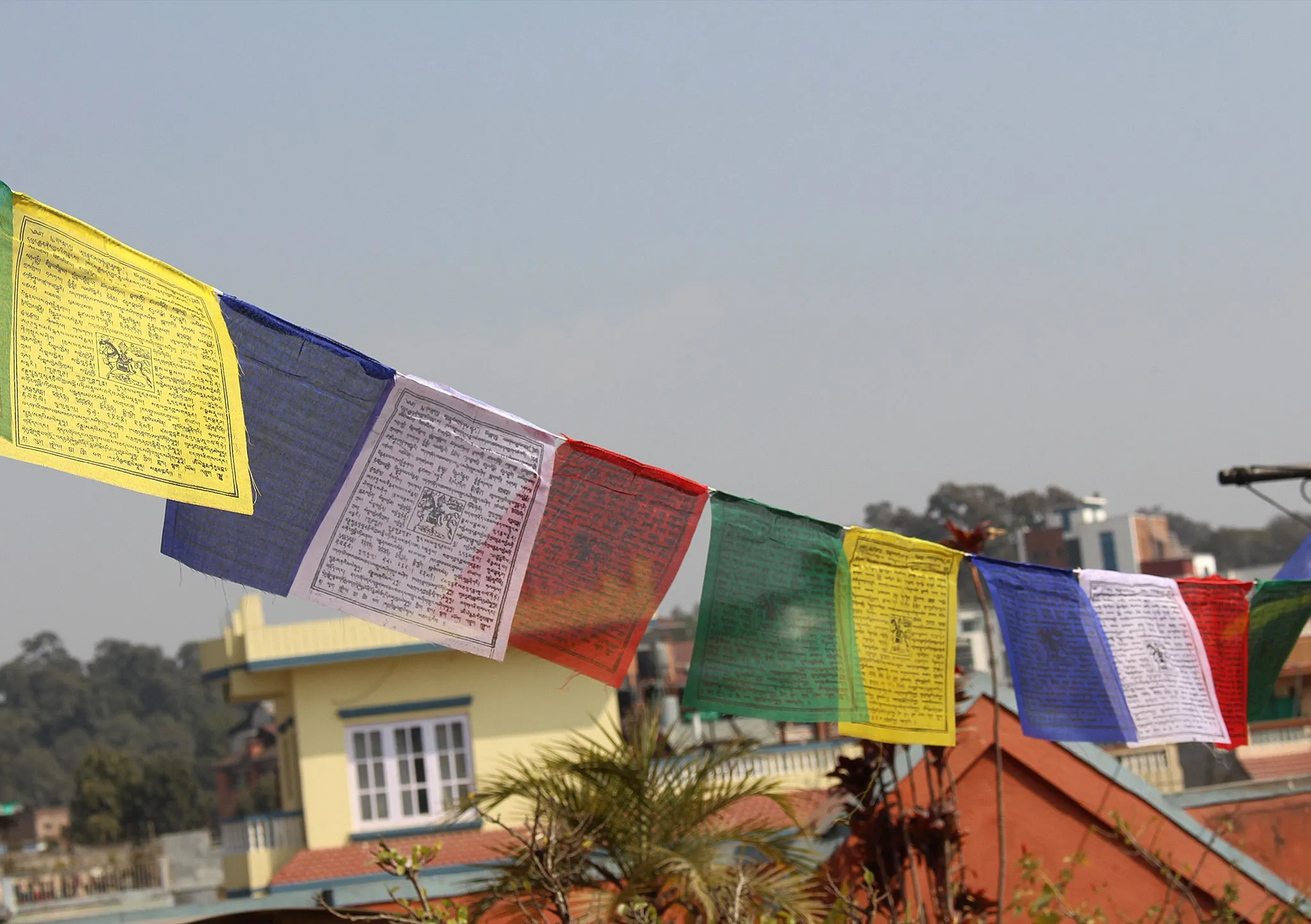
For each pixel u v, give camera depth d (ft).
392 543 11.82
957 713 27.25
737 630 14.79
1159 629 19.02
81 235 9.91
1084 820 27.22
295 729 72.74
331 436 11.50
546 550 13.10
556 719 71.41
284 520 11.31
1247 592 20.16
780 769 57.16
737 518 14.55
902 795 26.68
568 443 12.88
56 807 296.51
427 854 18.51
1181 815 27.45
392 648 71.46
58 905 88.43
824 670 15.28
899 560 16.20
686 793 24.59
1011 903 24.75
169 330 10.44
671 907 25.00
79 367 9.74
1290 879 29.32
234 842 72.54
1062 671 17.69
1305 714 30.76
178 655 390.21
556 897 20.11
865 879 21.86
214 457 10.55
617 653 13.29
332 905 27.81
